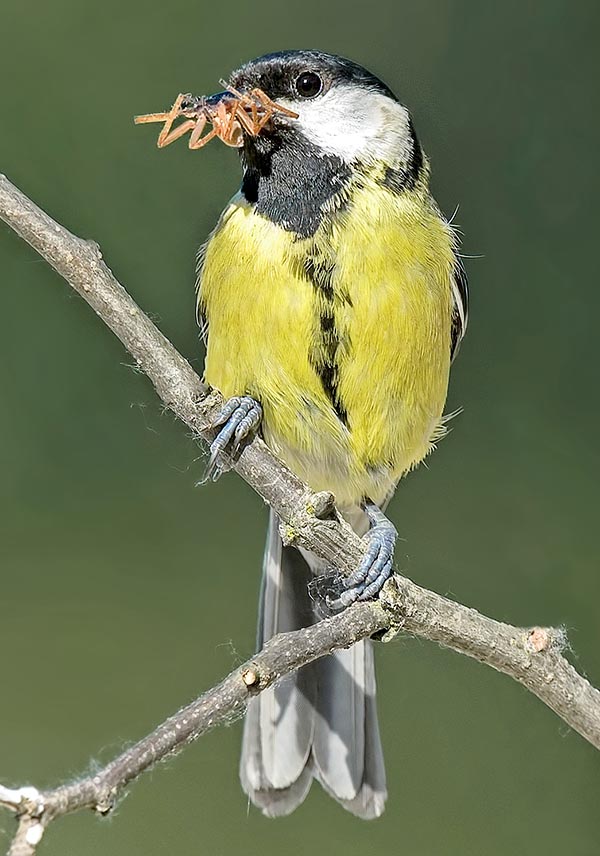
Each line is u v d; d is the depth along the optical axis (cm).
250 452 250
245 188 253
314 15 263
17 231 249
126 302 250
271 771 253
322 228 252
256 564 261
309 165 253
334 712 254
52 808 245
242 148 253
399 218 253
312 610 254
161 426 261
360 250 252
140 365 250
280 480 250
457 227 255
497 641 249
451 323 254
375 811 253
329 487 254
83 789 245
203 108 252
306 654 247
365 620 249
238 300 252
